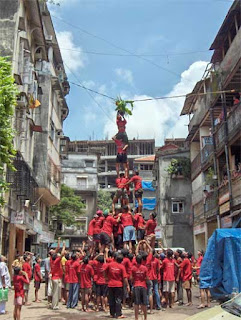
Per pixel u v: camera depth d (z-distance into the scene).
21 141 19.16
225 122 19.70
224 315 4.80
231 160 19.56
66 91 33.50
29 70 19.53
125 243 13.13
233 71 18.47
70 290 12.02
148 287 10.85
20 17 18.45
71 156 47.91
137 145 58.50
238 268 8.40
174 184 31.80
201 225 25.72
